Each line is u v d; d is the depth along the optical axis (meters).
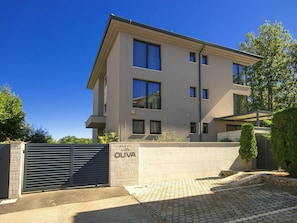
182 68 16.55
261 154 12.55
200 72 17.25
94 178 8.11
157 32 14.99
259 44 27.02
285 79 25.94
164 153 9.69
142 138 14.40
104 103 22.31
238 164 11.77
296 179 7.60
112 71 16.31
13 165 6.73
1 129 17.34
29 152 7.26
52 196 6.77
